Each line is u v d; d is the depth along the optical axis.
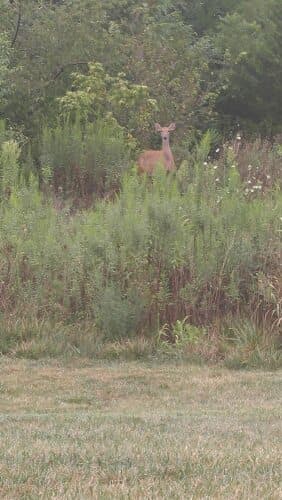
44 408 11.62
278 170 21.95
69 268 15.73
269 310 15.45
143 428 9.54
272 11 33.69
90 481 6.78
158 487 6.64
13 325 15.47
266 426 9.91
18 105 25.22
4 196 18.89
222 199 17.41
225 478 6.97
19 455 7.73
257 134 31.48
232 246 15.78
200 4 41.75
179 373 13.99
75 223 17.27
